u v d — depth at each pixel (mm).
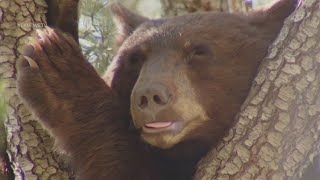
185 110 7230
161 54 7539
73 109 7977
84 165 8055
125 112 8227
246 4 11492
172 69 7348
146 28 8062
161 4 11367
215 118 7824
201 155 8094
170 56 7512
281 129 6234
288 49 6414
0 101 7543
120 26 9188
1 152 8031
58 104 7898
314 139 6328
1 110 7512
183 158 8188
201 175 6492
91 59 10992
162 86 6844
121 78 8211
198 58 7680
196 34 7758
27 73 7676
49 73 7809
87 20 11328
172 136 6996
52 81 7836
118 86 8266
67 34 8141
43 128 7773
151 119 6730
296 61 6340
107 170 8070
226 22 8164
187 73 7516
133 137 8172
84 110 8039
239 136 6383
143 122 6758
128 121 8211
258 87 6512
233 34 8055
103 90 8188
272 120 6277
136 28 8523
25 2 7828
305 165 6363
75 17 8500
